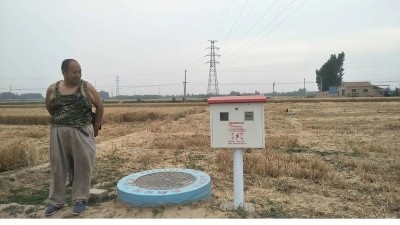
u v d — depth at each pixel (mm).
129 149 10969
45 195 5949
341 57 110812
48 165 8445
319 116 27031
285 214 4637
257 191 5938
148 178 5586
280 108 40406
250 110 4281
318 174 6906
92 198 5309
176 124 21188
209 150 10641
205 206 4691
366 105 44094
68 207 4863
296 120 23031
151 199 4680
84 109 4531
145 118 31500
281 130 16766
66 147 4508
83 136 4516
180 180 5445
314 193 5859
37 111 37281
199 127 18922
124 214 4531
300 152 10141
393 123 19031
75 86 4578
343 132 15547
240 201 4582
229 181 6730
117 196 5164
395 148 10531
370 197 5617
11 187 6508
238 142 4340
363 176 6902
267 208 4930
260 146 4277
